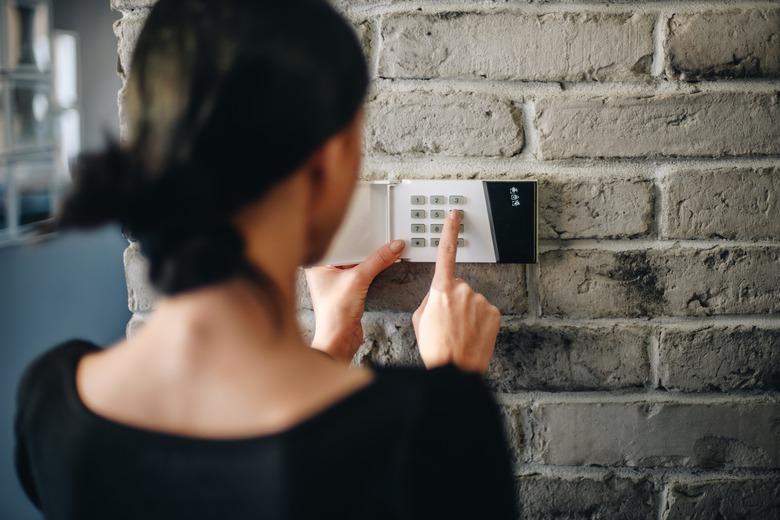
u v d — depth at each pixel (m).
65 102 3.81
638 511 0.95
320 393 0.46
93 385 0.48
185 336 0.46
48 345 2.97
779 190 0.89
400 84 0.91
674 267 0.91
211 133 0.42
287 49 0.42
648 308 0.92
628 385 0.93
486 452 0.49
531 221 0.89
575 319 0.93
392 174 0.92
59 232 0.44
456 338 0.77
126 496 0.45
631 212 0.91
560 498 0.96
